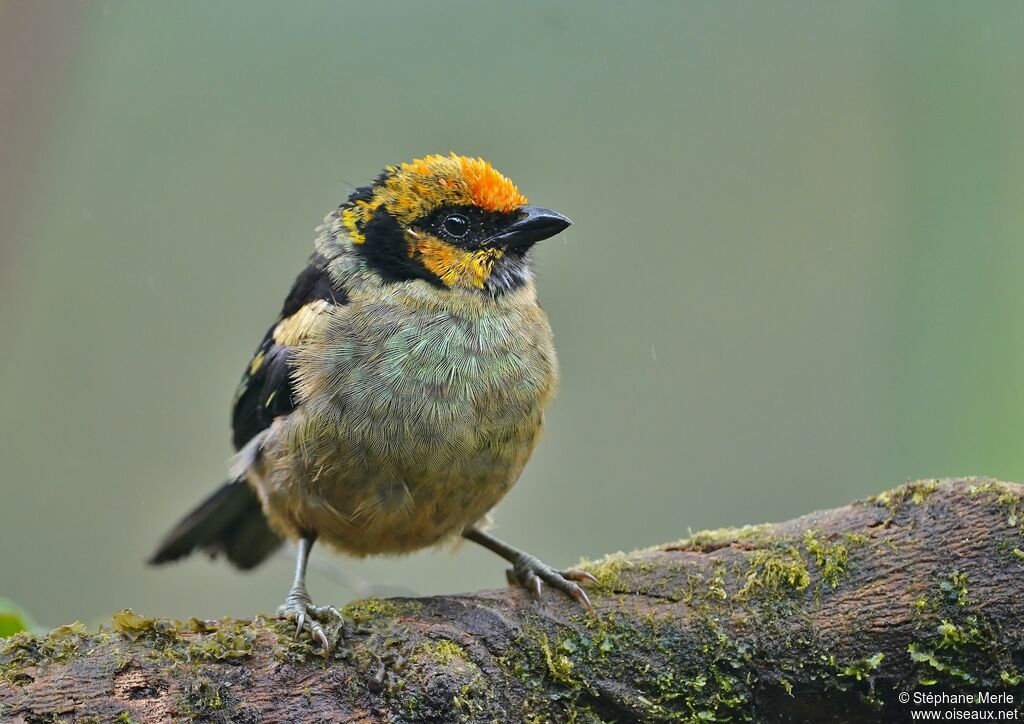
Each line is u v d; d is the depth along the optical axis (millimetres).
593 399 13836
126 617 5930
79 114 14219
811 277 14078
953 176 13484
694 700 6289
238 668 5883
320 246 8195
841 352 13727
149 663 5766
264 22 14844
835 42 14438
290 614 6320
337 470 7305
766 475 13484
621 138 14602
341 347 7352
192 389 14133
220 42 14727
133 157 14422
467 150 14531
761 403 13656
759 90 14703
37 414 13859
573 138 14602
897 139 13961
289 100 14750
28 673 5617
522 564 7293
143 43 14586
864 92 14266
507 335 7555
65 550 13648
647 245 14328
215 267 14312
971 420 12836
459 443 7234
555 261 14219
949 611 6141
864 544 6465
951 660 6129
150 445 14016
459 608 6551
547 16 14773
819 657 6250
